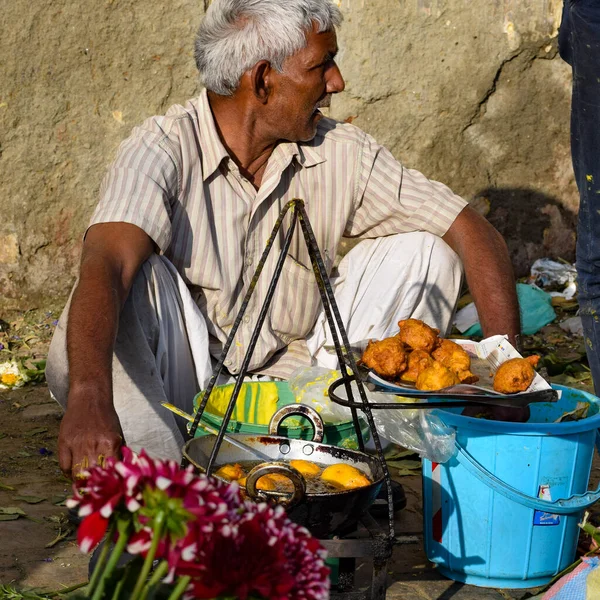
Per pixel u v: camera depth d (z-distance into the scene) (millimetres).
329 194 3137
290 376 2904
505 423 2223
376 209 3215
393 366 2312
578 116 2854
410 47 4652
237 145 2951
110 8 4199
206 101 2947
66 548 2469
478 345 2545
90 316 2287
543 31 4805
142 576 1220
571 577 2086
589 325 2875
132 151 2785
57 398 2818
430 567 2455
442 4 4625
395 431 2363
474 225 3160
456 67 4742
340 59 4602
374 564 2016
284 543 1267
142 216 2643
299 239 3123
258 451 2322
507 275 3066
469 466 2254
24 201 4297
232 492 1326
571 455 2279
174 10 4301
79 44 4195
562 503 2271
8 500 2764
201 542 1204
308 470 2219
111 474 1230
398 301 3176
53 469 3049
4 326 4352
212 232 2949
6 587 2191
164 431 2666
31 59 4137
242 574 1203
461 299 4922
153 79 4355
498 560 2309
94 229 2627
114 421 2037
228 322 3035
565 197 5145
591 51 2764
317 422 2361
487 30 4727
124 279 2555
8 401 3670
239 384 2094
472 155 4926
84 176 4363
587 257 2855
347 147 3158
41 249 4387
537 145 5016
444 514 2348
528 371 2193
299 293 3086
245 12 2762
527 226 5117
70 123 4273
